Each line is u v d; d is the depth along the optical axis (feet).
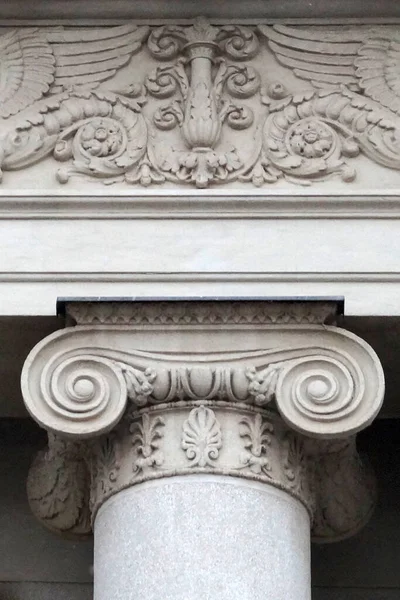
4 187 49.83
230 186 49.65
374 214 48.98
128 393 46.29
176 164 49.90
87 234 48.85
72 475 48.91
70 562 52.44
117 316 46.98
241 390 46.32
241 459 45.96
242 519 45.29
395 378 49.70
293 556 45.60
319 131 50.26
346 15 51.62
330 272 48.26
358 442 52.75
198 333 46.88
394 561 52.34
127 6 51.65
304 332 46.91
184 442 46.01
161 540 44.98
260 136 50.37
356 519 49.78
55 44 51.55
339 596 52.11
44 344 46.68
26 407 47.03
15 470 52.95
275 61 51.44
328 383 46.26
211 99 50.65
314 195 49.08
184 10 51.65
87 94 50.88
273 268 48.37
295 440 47.06
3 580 52.11
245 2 51.49
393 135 50.08
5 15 51.75
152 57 51.49
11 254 48.49
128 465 46.47
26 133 50.31
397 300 47.88
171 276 48.29
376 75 50.90
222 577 44.45
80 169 49.90
